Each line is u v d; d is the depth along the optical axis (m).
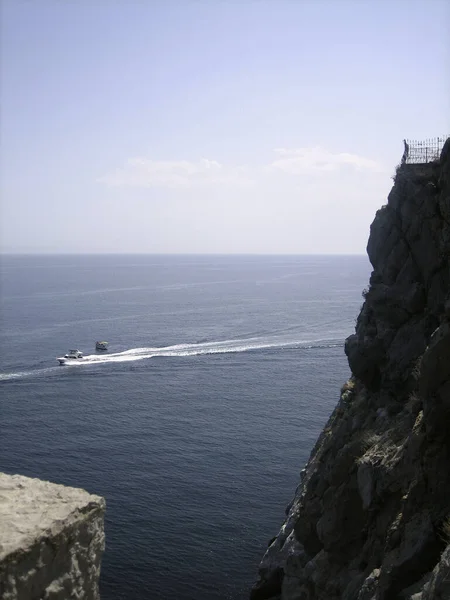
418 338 25.88
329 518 24.61
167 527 49.38
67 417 80.00
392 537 19.56
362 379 28.52
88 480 58.69
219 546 46.91
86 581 6.93
